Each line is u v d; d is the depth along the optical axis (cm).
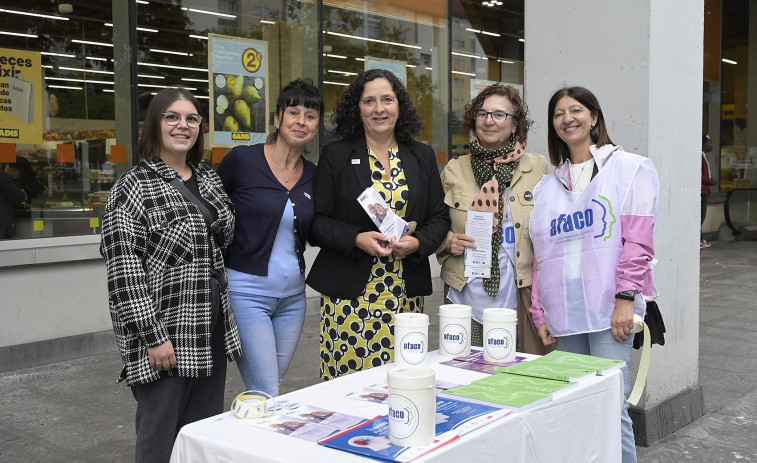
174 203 278
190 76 719
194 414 298
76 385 542
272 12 782
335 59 842
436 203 352
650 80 401
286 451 181
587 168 323
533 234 332
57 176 621
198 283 280
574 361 266
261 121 780
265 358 322
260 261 321
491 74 1039
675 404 443
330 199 340
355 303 335
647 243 304
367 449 178
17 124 600
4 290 575
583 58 427
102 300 640
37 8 620
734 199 1595
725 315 806
